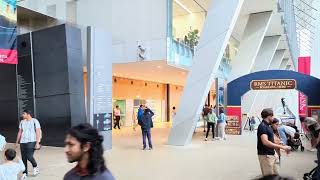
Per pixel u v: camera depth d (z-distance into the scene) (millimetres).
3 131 14594
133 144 13922
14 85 14078
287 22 25859
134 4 16969
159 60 16000
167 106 32375
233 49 30250
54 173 7988
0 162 8820
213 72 13305
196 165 9234
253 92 21547
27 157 7527
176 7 17938
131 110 25922
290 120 17719
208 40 13500
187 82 13711
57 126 12805
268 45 26859
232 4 13258
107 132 12375
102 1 17953
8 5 9766
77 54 12820
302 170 8609
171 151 11992
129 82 25828
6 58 9641
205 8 19984
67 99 12430
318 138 5957
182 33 18609
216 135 16594
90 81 11703
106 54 12469
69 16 18719
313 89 15703
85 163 1970
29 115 7656
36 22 17172
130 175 7941
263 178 1577
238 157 10656
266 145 5367
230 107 18281
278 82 16672
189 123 13523
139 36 16688
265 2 19203
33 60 13461
